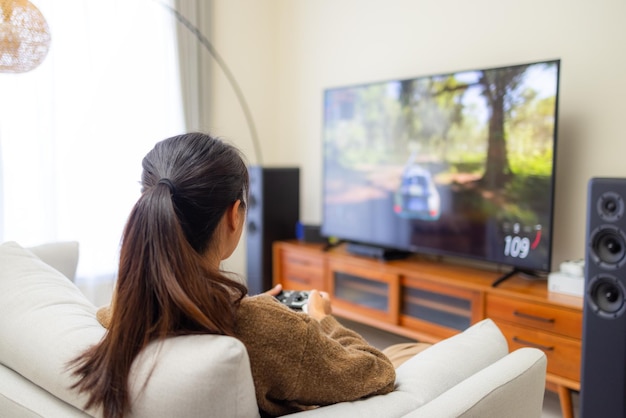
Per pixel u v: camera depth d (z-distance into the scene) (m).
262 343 0.85
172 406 0.75
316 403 0.94
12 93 2.79
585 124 2.39
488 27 2.70
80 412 0.89
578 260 2.34
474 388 0.98
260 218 3.41
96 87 3.06
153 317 0.82
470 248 2.55
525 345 2.21
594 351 1.76
